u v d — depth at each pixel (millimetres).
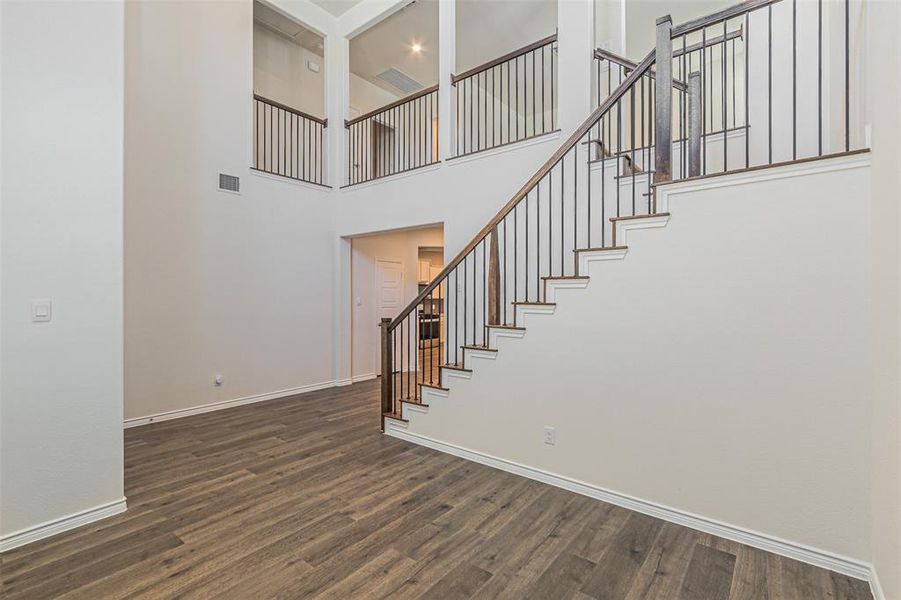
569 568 2049
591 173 3846
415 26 6219
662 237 2486
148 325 4348
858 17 2705
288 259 5594
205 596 1853
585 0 3951
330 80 6113
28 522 2236
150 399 4355
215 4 4922
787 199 2125
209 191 4824
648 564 2078
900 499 1502
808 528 2084
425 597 1854
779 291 2150
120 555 2139
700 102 2691
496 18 6000
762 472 2199
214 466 3260
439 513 2559
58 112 2332
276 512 2570
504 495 2785
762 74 4246
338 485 2936
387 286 6988
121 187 2570
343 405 5082
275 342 5449
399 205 5379
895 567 1570
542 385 2986
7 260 2176
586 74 3941
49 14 2301
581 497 2756
